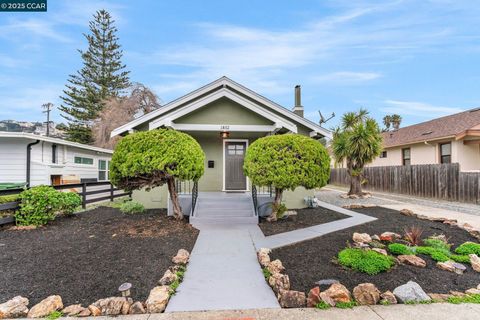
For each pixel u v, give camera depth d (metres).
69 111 27.12
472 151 13.01
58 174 13.01
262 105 9.96
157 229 6.18
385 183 15.21
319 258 4.38
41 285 3.46
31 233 5.80
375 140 12.13
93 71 28.38
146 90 24.80
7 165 11.23
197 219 6.75
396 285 3.45
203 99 8.64
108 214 7.92
